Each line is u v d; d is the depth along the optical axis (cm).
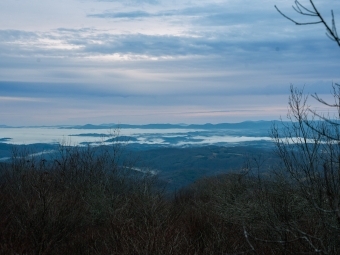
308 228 652
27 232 828
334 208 524
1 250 723
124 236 746
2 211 934
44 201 872
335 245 581
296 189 746
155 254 661
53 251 796
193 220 945
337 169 571
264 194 800
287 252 632
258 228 809
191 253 715
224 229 879
